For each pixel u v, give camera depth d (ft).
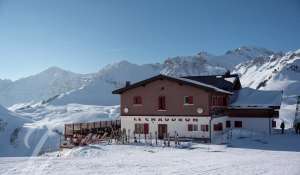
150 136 129.29
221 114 140.56
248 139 122.52
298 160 75.61
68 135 135.85
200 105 130.11
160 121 137.59
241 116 146.51
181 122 133.49
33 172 58.54
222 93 135.64
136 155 90.38
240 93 167.63
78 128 144.87
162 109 137.69
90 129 145.69
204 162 72.02
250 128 144.36
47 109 566.77
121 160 76.18
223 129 143.02
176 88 135.03
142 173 57.52
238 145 112.27
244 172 58.29
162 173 57.57
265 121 141.49
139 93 142.82
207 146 111.14
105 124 161.07
